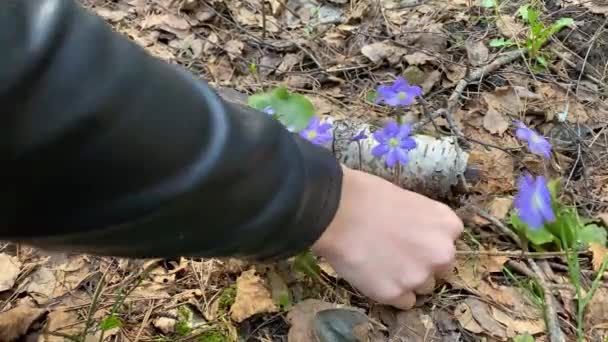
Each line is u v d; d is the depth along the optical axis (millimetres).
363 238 285
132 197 151
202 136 161
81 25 141
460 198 396
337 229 282
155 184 153
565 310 337
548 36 513
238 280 346
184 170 157
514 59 507
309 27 574
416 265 289
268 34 566
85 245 159
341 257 287
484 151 429
